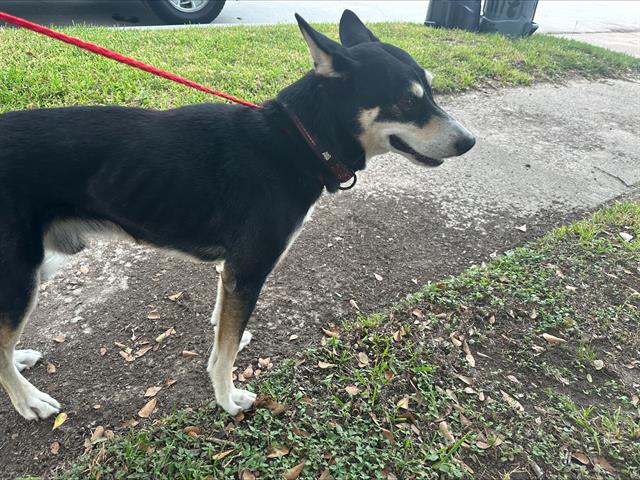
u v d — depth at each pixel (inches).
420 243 42.1
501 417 28.5
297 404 28.1
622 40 120.5
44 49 61.5
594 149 60.7
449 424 27.9
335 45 25.9
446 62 76.0
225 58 66.3
